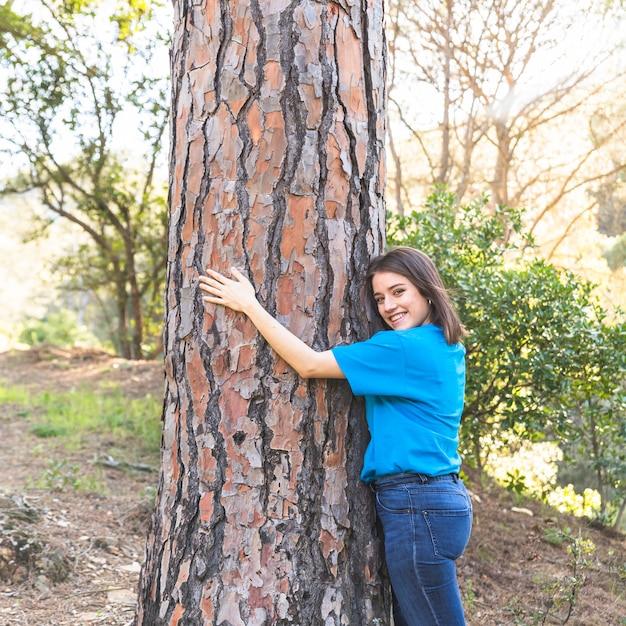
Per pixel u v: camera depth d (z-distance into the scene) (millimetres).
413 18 11625
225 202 2449
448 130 11602
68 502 4922
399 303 2572
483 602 4074
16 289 33719
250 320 2434
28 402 8695
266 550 2422
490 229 5238
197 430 2494
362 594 2520
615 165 13906
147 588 2619
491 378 4910
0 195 13562
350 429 2520
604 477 6137
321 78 2430
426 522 2385
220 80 2439
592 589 4395
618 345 4742
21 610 3371
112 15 11016
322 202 2461
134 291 14758
